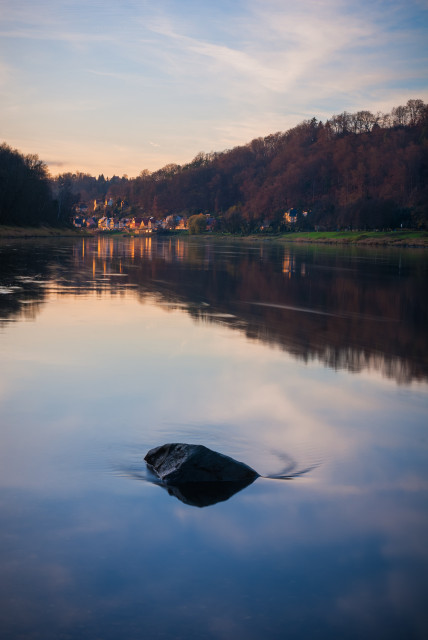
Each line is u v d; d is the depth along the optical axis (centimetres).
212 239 17025
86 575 446
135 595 424
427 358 1370
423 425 856
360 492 609
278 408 931
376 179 19338
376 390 1062
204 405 937
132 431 800
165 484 622
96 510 554
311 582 443
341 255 7162
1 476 636
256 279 3544
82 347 1384
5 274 3378
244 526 527
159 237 19600
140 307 2144
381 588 436
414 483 638
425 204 13825
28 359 1243
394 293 2866
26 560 464
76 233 15662
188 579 443
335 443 770
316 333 1691
